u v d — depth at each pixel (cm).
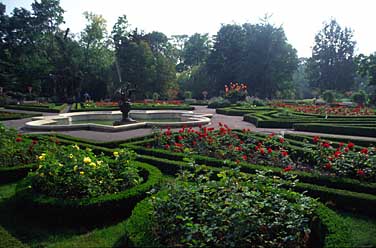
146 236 335
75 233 413
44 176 490
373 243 347
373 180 561
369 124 1362
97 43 4450
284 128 1498
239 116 2178
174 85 4466
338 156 613
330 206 493
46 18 4428
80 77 3988
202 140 825
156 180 531
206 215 342
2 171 614
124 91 1466
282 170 588
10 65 3859
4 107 2714
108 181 503
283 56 4459
